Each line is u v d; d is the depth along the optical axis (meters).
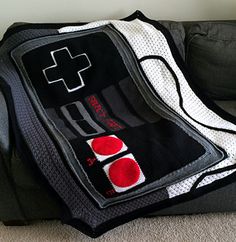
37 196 1.33
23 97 1.41
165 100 1.50
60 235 1.39
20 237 1.39
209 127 1.39
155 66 1.54
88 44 1.55
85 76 1.53
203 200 1.34
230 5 1.83
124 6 1.82
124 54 1.55
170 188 1.21
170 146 1.24
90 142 1.25
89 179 1.19
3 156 1.20
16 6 1.78
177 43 1.61
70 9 1.81
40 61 1.49
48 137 1.27
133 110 1.52
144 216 1.39
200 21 1.72
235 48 1.55
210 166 1.22
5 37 1.54
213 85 1.64
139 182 1.18
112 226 1.25
